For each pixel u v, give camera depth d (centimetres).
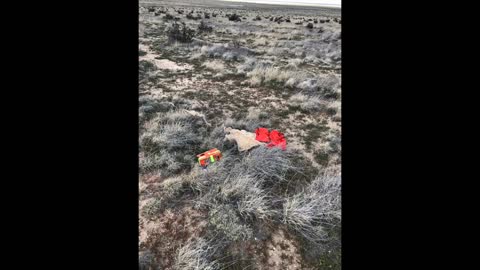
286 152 377
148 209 260
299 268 215
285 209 263
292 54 1194
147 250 222
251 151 356
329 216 261
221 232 241
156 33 1400
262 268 214
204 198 275
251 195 275
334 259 221
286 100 609
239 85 714
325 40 1531
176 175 317
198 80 739
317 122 502
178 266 211
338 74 870
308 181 321
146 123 427
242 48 1164
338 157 379
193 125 445
